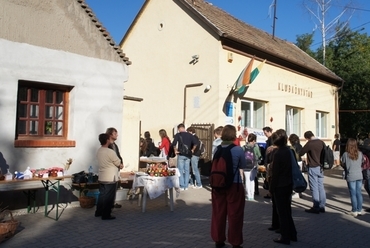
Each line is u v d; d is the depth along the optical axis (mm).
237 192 5156
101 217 6863
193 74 12617
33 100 7559
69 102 8070
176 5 13258
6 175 6199
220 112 11859
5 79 6875
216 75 11969
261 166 11445
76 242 5363
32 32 7293
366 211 7977
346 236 5949
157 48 13812
